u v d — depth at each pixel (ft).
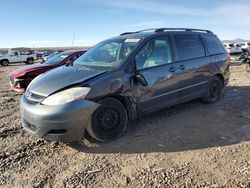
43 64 33.12
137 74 16.56
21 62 126.41
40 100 14.55
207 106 22.24
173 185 11.50
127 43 17.98
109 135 15.76
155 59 17.98
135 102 16.61
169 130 17.43
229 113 20.44
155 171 12.63
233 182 11.54
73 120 14.06
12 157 14.58
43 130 14.20
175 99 19.08
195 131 17.19
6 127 18.98
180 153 14.35
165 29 19.92
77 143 15.83
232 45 114.42
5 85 42.11
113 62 16.85
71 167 13.39
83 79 14.98
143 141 15.90
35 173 13.00
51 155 14.73
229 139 15.84
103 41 20.16
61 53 35.70
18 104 26.25
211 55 22.31
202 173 12.34
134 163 13.48
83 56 19.29
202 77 21.15
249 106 21.98
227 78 24.14
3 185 12.17
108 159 13.99
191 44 20.85
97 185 11.78
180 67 19.12
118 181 12.00
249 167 12.66
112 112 15.67
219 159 13.55
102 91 14.99
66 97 14.16
